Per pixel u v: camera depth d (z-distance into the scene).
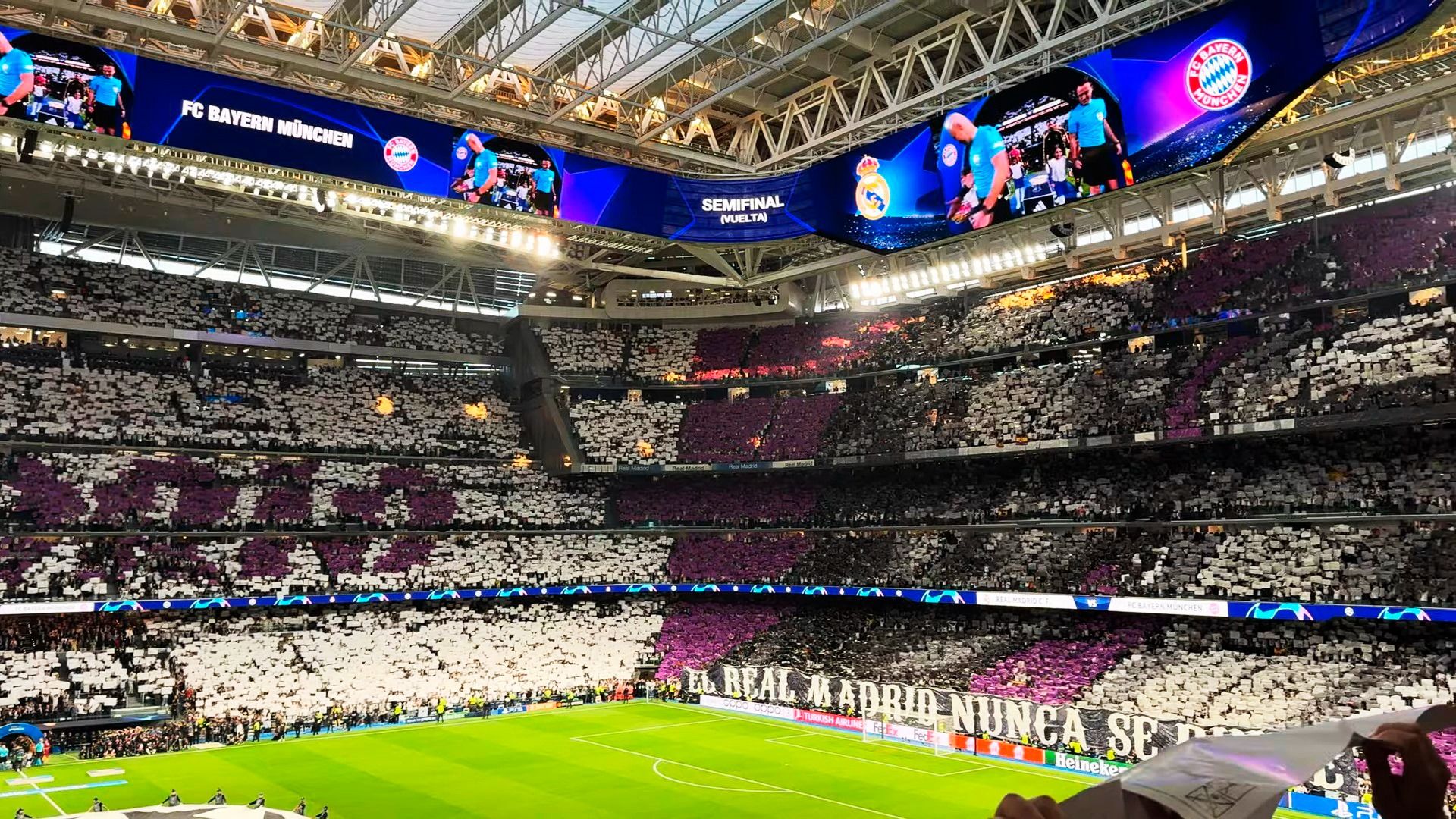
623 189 58.19
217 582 65.38
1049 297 71.38
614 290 86.25
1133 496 62.22
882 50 53.25
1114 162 45.38
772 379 80.75
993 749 53.09
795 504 77.06
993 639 63.91
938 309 77.38
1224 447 61.84
